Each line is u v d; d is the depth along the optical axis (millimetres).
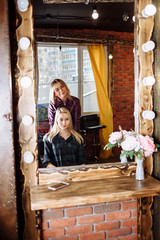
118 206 1760
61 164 1791
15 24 1493
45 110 2010
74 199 1395
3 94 1445
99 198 1424
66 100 2115
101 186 1566
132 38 2727
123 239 1809
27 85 1513
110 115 2457
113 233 1777
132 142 1569
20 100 1538
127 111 2498
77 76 2709
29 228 1628
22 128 1558
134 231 1828
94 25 2750
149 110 1777
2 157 1486
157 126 1781
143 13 1694
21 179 1592
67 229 1684
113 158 1978
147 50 1703
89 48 2713
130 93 2596
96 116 2402
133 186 1559
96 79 2615
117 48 2654
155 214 1830
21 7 1461
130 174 1769
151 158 1815
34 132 1566
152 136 1803
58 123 1865
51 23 2766
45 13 2529
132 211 1802
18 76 1524
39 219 1616
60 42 2785
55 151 1814
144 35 1730
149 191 1504
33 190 1517
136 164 1770
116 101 2535
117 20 2590
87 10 2455
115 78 2596
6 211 1532
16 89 1531
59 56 2793
